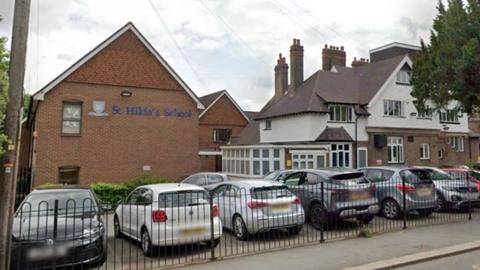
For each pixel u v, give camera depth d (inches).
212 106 1433.3
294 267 271.4
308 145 954.7
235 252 323.3
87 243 280.5
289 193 382.9
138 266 290.8
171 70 853.2
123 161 788.6
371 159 1055.0
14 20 249.0
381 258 289.7
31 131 930.1
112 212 584.7
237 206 383.2
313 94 1042.7
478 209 546.6
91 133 762.8
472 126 1493.6
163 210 311.9
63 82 746.2
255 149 1019.9
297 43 1181.7
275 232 401.1
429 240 347.3
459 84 658.8
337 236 370.9
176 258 315.3
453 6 695.7
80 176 745.0
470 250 317.1
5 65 252.5
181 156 848.3
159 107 835.4
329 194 399.9
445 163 1246.9
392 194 465.1
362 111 1051.9
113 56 798.5
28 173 689.6
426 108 917.2
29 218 280.4
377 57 1381.6
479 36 638.5
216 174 668.7
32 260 265.7
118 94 796.6
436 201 465.4
